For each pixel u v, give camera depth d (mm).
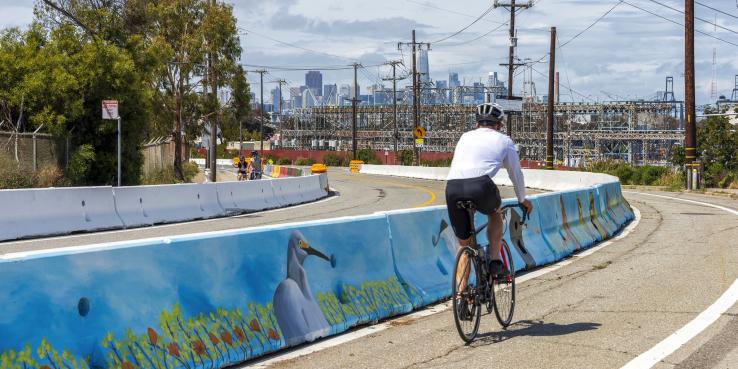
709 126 51969
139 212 20469
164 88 51250
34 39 32469
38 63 31438
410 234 9453
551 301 9500
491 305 7707
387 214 9070
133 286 5848
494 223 7586
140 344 5723
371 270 8562
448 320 8445
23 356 4914
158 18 50625
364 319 8109
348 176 67938
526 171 47156
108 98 32656
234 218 23219
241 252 6926
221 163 116750
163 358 5844
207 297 6461
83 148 31875
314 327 7434
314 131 150125
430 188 44719
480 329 7977
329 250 7984
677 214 23156
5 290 4914
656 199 31266
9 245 15734
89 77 31812
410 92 132250
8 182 25438
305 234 7699
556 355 6824
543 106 117750
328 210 26594
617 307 9016
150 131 39094
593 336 7551
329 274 7922
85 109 32344
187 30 51781
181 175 52094
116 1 47594
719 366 6395
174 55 51375
